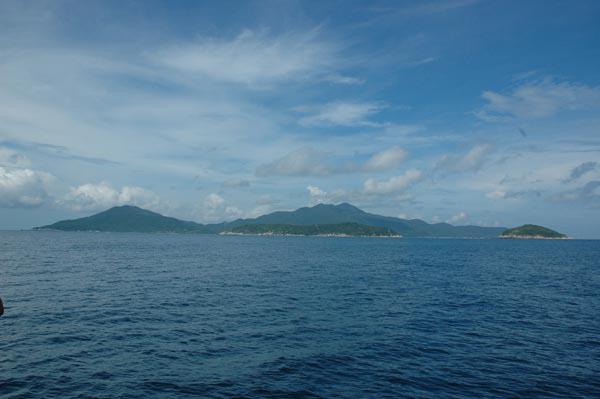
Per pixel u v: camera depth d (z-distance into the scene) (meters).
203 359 21.38
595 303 40.31
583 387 18.66
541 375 20.06
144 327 27.39
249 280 54.06
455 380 19.22
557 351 24.05
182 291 42.94
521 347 24.77
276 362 21.16
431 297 42.31
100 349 22.44
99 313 31.05
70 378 18.22
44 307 32.56
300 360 21.56
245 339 25.28
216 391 17.36
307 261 92.31
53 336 24.52
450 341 25.78
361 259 102.38
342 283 52.41
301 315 32.41
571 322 31.70
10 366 19.33
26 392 16.58
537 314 34.53
